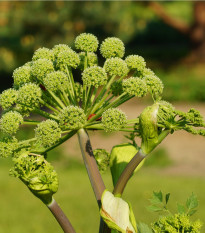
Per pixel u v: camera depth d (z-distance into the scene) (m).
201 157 12.68
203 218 6.89
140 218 7.11
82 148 1.85
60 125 1.78
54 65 2.03
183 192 8.57
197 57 25.31
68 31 22.02
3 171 10.62
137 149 2.14
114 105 1.88
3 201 8.15
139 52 27.50
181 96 20.14
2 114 1.98
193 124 1.66
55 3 21.62
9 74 22.95
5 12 22.22
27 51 22.94
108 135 15.12
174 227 1.83
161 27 32.00
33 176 1.79
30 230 6.87
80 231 6.89
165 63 25.73
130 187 9.02
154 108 1.70
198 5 25.16
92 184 1.83
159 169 11.53
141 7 24.19
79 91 2.02
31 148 1.88
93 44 2.02
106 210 1.70
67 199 8.30
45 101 1.97
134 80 1.83
